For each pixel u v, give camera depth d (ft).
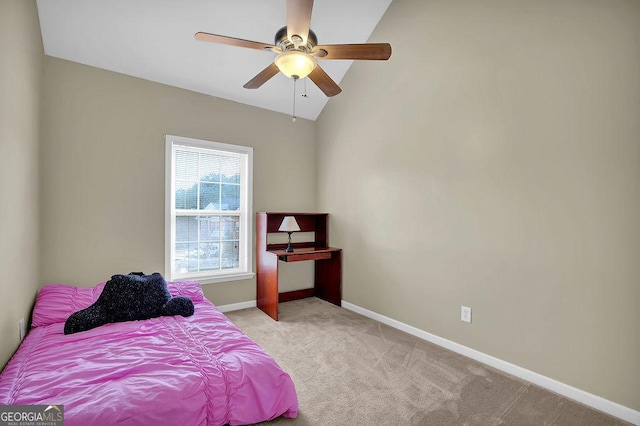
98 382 4.52
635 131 5.43
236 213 11.86
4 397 4.06
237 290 11.77
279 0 8.75
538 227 6.69
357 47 6.44
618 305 5.65
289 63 6.54
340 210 12.44
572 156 6.18
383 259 10.52
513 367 7.10
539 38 6.64
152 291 7.62
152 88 9.98
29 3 6.68
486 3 7.61
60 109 8.52
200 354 5.49
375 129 10.85
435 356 8.00
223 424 4.94
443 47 8.61
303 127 13.51
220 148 11.29
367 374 7.09
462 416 5.64
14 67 5.54
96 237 9.05
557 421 5.53
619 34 5.60
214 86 10.89
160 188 10.09
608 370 5.77
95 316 6.71
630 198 5.50
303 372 7.16
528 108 6.82
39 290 7.96
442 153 8.65
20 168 6.01
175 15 8.52
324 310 11.82
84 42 8.47
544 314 6.62
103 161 9.14
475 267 7.86
